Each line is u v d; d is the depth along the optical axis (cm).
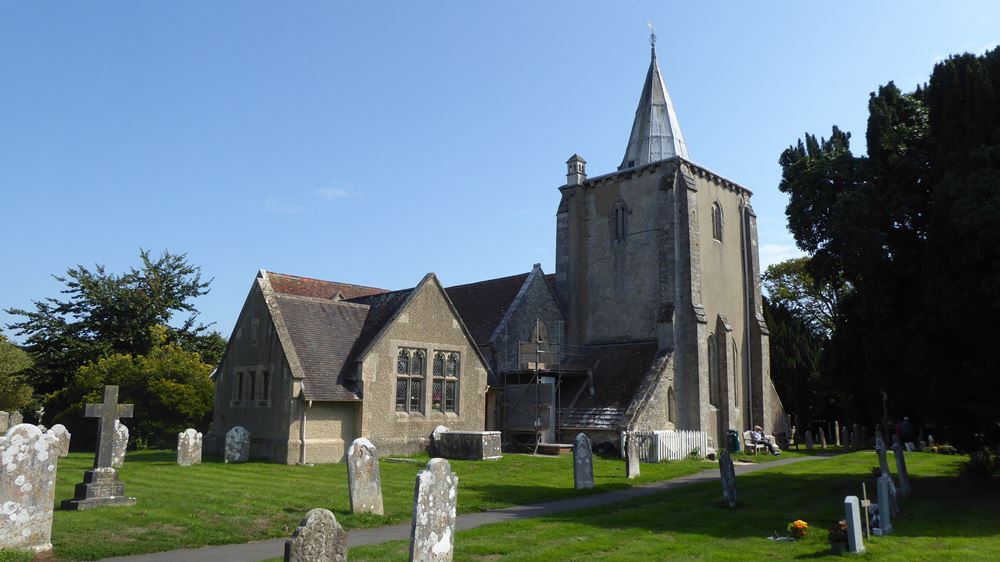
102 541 1181
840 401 4478
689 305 3581
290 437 2502
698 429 3428
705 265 3800
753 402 3962
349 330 2931
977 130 1877
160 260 4894
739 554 1213
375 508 1536
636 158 4184
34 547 1116
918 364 2012
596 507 1728
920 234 2133
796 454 3638
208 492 1720
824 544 1293
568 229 4153
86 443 3597
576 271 4081
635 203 3909
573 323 4006
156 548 1156
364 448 1534
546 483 2150
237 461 2534
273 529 1310
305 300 2888
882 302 2094
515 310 3756
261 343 2741
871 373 2244
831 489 2106
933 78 2092
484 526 1423
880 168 2230
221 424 2889
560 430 3438
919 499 1897
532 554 1169
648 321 3734
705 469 2758
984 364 1873
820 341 5709
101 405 1558
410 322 2916
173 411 3578
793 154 2661
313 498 1658
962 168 1867
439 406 2994
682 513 1656
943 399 1997
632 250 3875
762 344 4000
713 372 3744
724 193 4066
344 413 2667
